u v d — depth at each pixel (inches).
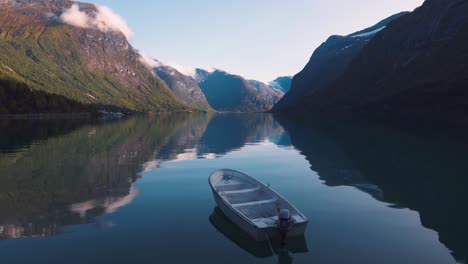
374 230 591.5
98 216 655.1
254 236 526.0
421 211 692.7
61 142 1859.0
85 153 1462.8
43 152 1478.8
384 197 797.2
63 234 567.2
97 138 2106.3
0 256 491.5
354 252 508.4
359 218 650.8
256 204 629.9
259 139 2148.1
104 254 498.9
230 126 3624.5
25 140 1947.6
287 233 516.1
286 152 1544.0
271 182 957.2
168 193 820.6
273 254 501.7
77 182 927.7
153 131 2768.2
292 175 1050.1
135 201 753.0
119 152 1501.0
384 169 1116.5
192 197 785.6
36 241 540.4
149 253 502.6
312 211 694.5
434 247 526.0
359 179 982.4
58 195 799.7
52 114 5940.0
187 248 518.9
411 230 592.1
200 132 2736.2
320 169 1140.5
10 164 1187.3
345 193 834.2
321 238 557.9
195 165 1207.6
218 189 746.8
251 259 486.6
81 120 4736.7
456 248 521.7
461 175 1013.2
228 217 627.8
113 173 1048.8
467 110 3395.7
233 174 835.4
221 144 1866.4
